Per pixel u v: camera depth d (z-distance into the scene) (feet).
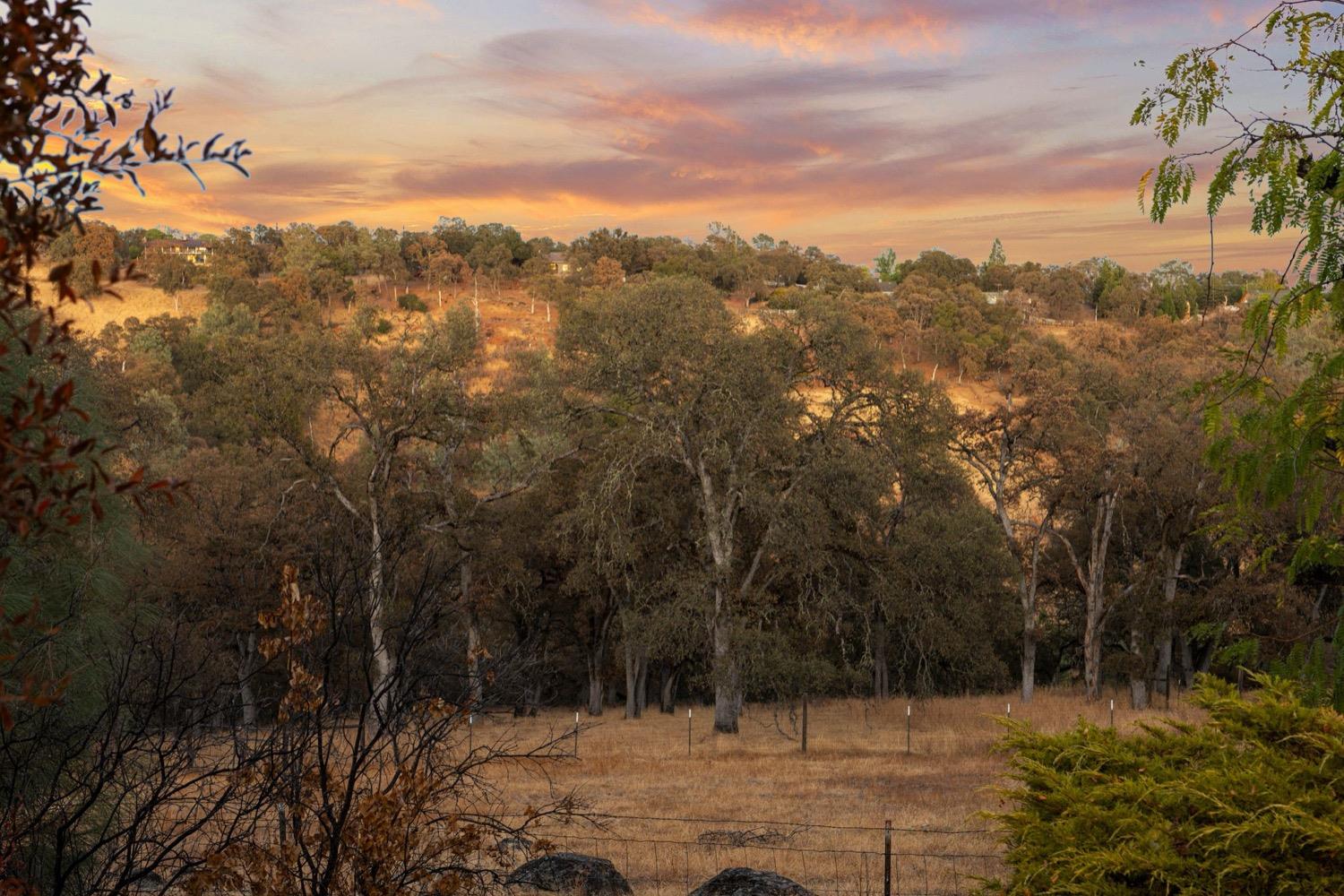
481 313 583.99
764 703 173.06
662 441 134.00
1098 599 164.76
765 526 148.77
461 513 139.85
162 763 20.94
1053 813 21.27
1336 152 16.07
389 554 27.66
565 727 142.92
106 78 8.43
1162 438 147.54
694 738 128.26
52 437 7.73
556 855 48.78
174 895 23.40
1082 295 583.58
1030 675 166.30
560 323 139.54
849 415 139.13
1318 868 17.34
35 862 21.33
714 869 56.59
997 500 167.63
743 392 132.26
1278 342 16.81
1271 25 17.53
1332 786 19.25
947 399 147.64
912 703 159.74
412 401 135.74
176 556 120.98
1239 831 17.47
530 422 142.61
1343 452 16.07
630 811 76.54
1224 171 17.15
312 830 25.38
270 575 120.98
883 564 143.74
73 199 8.27
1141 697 152.46
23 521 7.66
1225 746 21.50
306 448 134.92
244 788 23.12
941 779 96.37
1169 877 17.93
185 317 457.68
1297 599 109.50
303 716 23.61
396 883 23.58
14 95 7.84
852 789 90.17
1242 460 16.65
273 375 133.80
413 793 23.86
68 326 8.00
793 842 64.28
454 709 25.17
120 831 21.31
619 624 167.73
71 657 26.50
